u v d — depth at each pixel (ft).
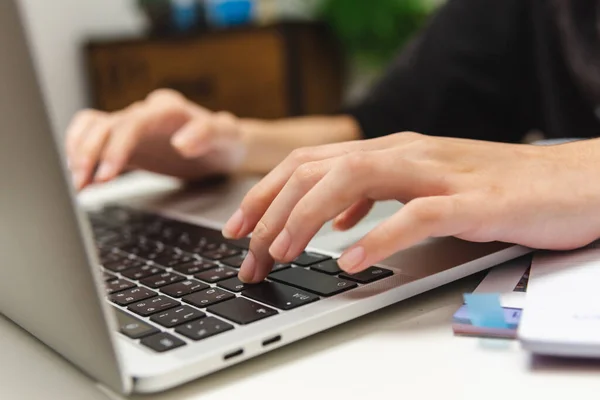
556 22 3.17
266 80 5.80
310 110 6.04
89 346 0.94
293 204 1.33
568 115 3.16
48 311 1.00
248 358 1.07
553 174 1.37
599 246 1.38
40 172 0.84
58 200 0.84
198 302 1.23
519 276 1.31
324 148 1.48
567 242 1.34
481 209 1.27
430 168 1.33
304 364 1.05
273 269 1.38
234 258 1.55
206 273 1.43
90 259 0.86
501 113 3.39
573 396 0.89
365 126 3.37
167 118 2.51
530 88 3.38
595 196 1.35
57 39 6.07
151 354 1.01
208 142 2.51
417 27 5.86
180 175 2.66
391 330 1.16
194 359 0.99
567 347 0.94
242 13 6.11
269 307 1.18
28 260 0.96
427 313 1.22
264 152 2.92
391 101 3.40
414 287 1.24
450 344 1.08
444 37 3.42
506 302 1.17
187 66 5.87
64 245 0.87
